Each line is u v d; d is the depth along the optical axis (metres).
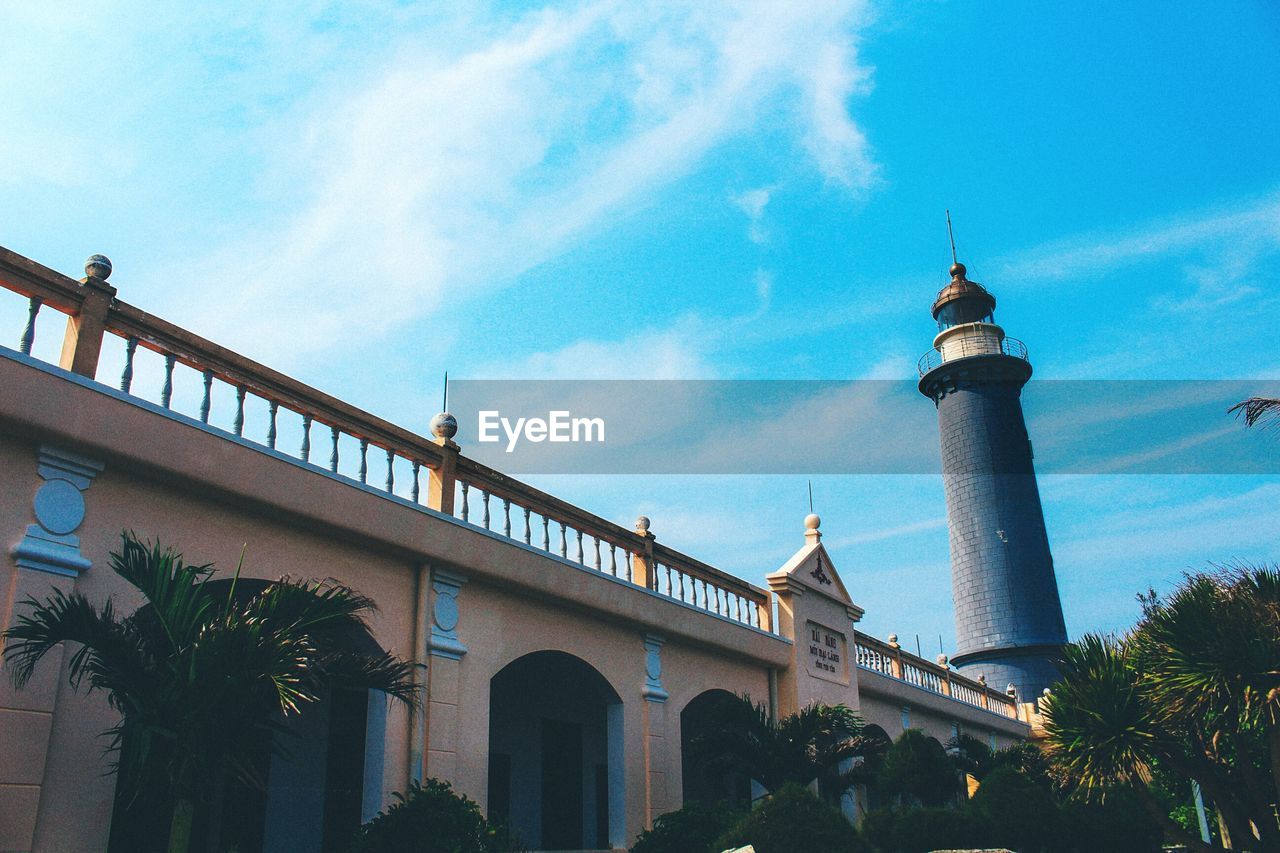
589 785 18.62
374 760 11.31
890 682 25.11
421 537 12.08
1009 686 36.22
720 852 11.51
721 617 18.14
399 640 11.84
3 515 8.34
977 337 45.62
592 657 15.06
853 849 11.31
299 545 10.86
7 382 8.34
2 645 8.08
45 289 8.89
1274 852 12.08
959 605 43.06
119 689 7.58
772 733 15.94
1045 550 42.44
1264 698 11.31
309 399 11.05
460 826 10.66
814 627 21.55
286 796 12.76
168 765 7.25
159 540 8.57
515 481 13.97
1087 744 12.59
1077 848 15.82
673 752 16.44
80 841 8.39
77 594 8.55
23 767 8.03
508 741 17.16
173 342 9.80
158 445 9.41
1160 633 12.27
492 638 13.16
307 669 7.72
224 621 7.71
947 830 14.45
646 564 16.67
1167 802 22.12
